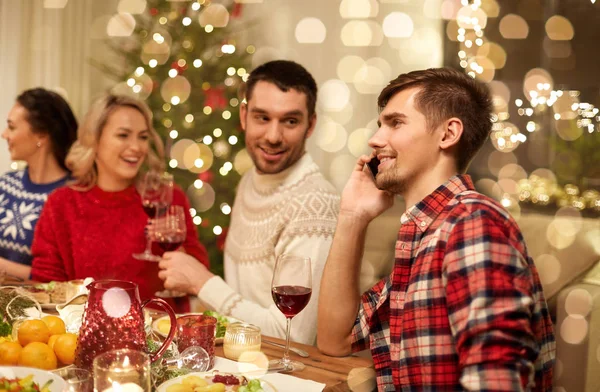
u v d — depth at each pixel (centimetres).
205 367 135
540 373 129
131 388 101
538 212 356
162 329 157
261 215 219
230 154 414
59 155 301
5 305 153
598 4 381
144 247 250
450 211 127
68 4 491
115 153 249
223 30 429
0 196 300
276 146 214
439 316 123
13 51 468
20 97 298
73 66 499
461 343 111
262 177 222
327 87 482
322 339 159
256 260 216
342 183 478
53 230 249
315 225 199
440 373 122
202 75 414
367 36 467
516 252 114
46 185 297
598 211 335
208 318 146
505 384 105
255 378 136
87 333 122
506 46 412
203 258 267
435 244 125
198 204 416
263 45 500
